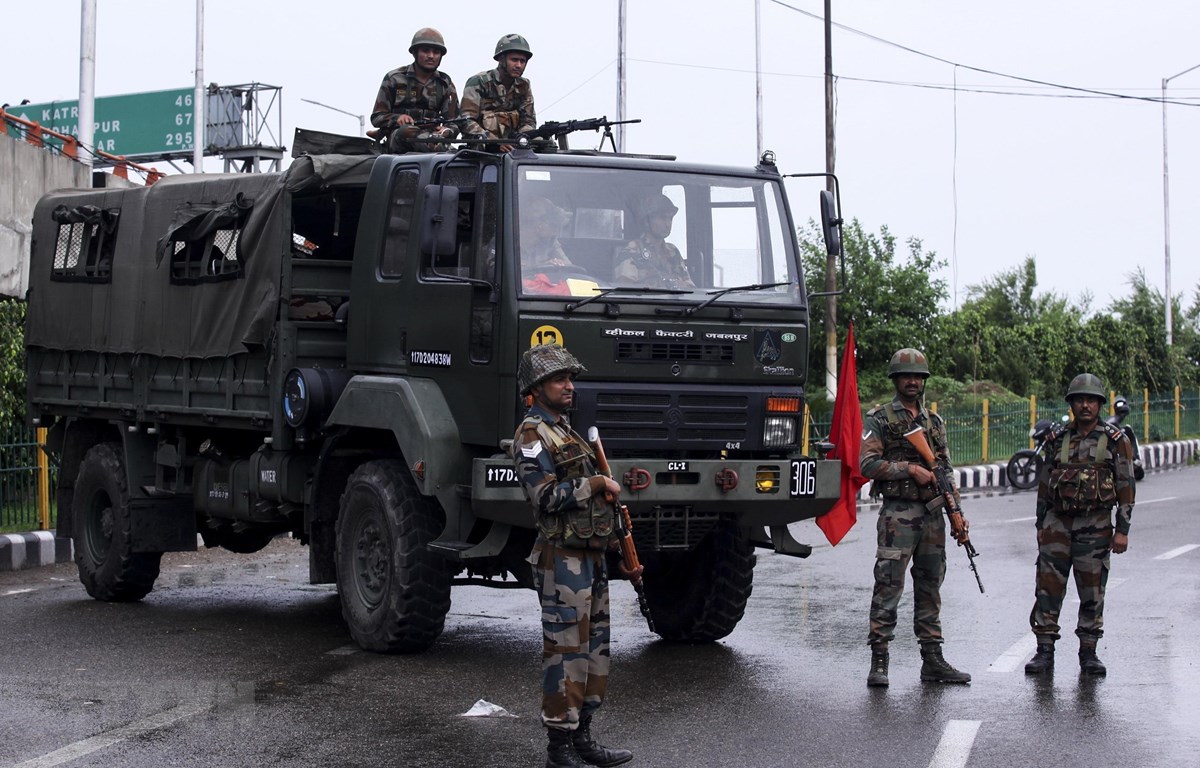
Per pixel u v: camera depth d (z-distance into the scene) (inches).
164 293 433.4
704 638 374.3
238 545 482.3
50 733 271.9
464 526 335.9
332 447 374.3
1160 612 417.1
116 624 406.6
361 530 361.7
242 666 339.3
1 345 677.9
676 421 336.5
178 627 400.5
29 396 505.0
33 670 334.6
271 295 381.4
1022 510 784.3
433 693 307.9
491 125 418.0
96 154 850.8
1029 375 1457.9
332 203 400.5
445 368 342.0
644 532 338.6
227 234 405.7
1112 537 331.6
